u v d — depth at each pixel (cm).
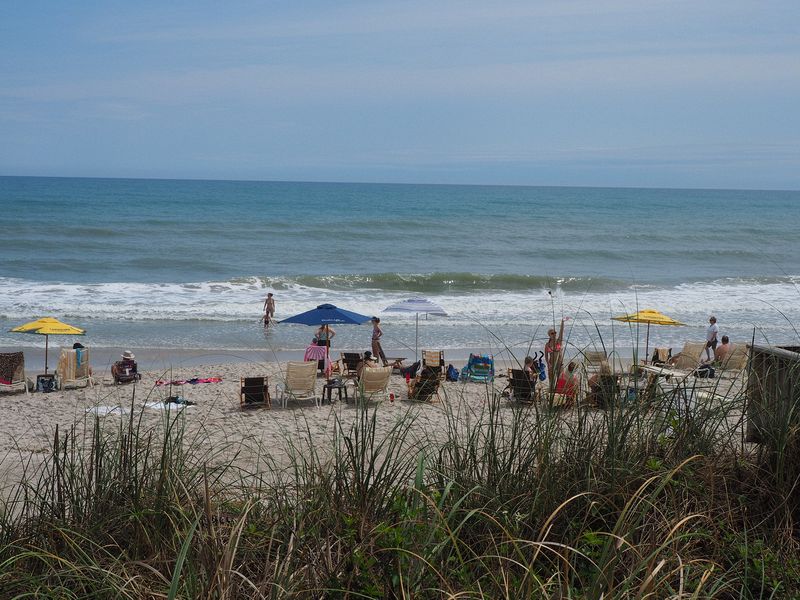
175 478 383
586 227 6462
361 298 2842
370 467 372
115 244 4359
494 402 437
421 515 334
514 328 2270
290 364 1248
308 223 6038
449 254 4419
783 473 396
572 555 336
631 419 411
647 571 287
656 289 3209
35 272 3319
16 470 610
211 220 6172
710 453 416
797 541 365
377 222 6175
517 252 4522
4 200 8644
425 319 2409
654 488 378
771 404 429
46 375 1447
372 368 1266
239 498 416
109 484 385
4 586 312
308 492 372
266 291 2988
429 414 958
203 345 2009
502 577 307
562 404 434
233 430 970
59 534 366
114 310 2442
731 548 355
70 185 15038
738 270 3994
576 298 2880
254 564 350
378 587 301
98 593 310
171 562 337
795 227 6969
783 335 2197
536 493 365
